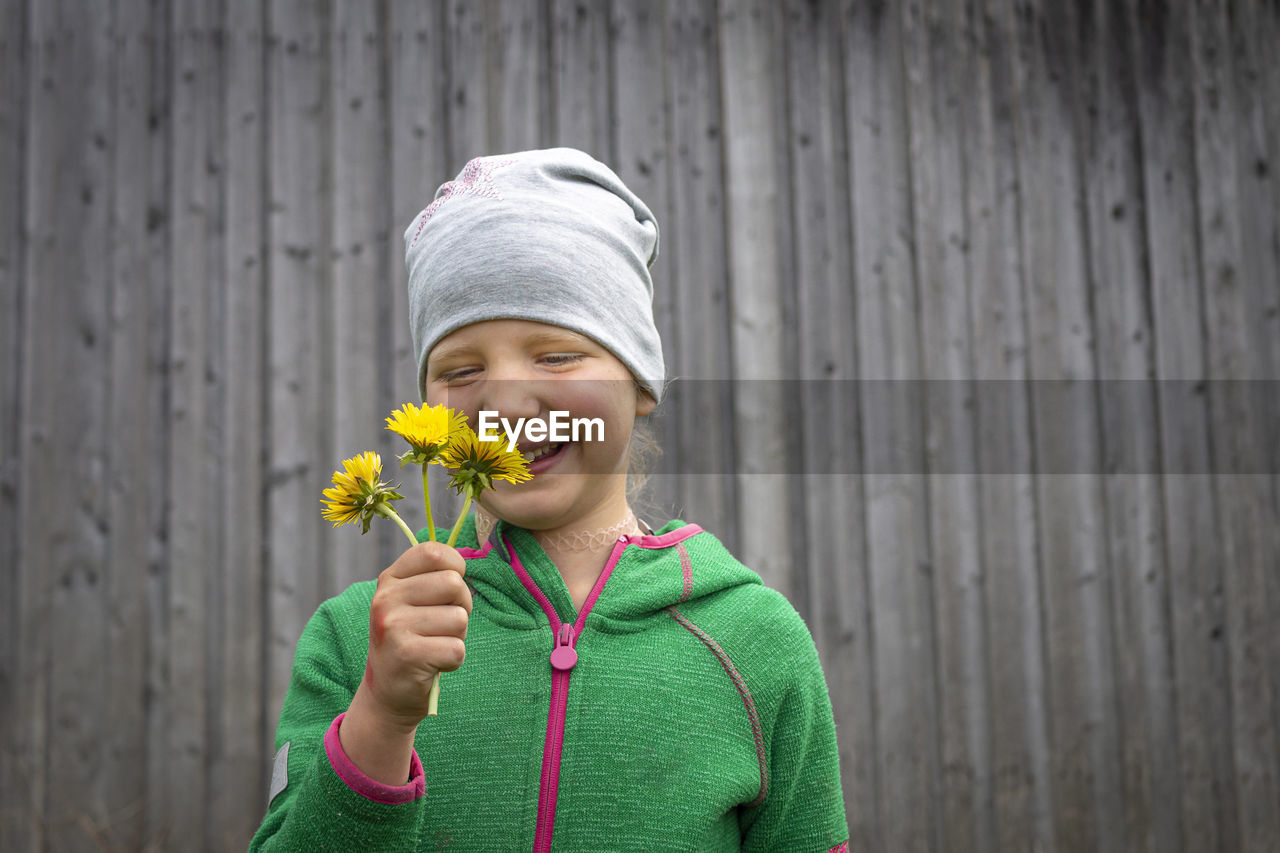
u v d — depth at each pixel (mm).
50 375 2695
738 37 2875
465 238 898
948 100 2953
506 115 2791
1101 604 2891
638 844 831
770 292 2814
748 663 925
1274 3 3121
